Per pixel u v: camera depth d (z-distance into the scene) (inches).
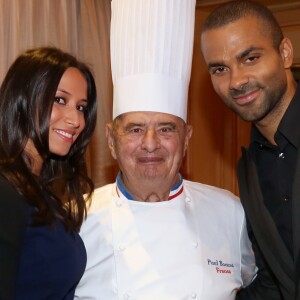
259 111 53.1
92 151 111.2
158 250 54.0
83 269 53.2
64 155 57.3
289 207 53.7
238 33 51.9
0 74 95.2
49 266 49.8
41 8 100.9
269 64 52.2
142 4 53.1
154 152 51.3
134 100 52.4
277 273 53.7
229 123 147.7
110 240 54.6
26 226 47.7
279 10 128.8
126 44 53.5
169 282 52.9
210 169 146.7
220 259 55.4
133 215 55.0
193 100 138.5
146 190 53.6
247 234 59.3
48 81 52.2
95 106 60.1
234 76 52.4
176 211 55.3
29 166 52.8
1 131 51.9
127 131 52.6
